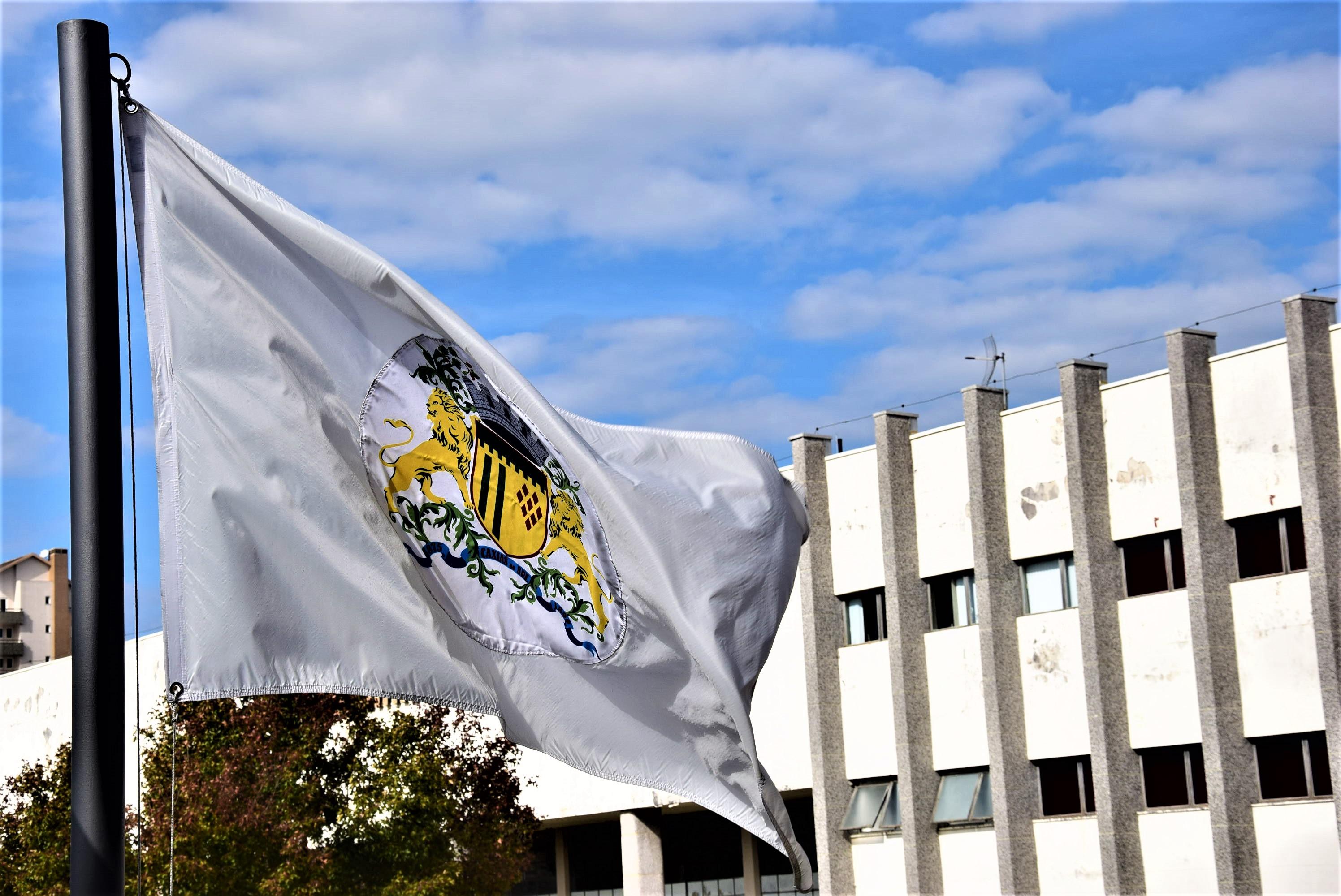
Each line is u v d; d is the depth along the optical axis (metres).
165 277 8.05
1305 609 29.86
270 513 8.05
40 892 28.83
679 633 9.34
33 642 91.81
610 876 46.31
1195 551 31.06
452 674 8.53
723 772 9.53
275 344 8.30
